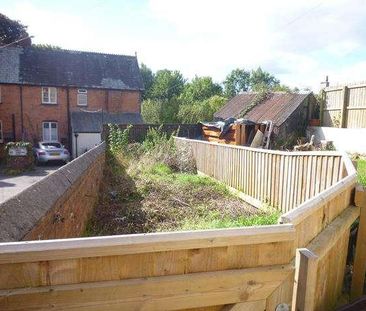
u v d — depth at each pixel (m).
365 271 3.30
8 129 23.88
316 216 2.30
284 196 6.46
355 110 17.20
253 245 1.70
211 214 6.68
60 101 25.00
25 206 2.59
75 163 5.20
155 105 34.94
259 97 23.48
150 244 1.49
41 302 1.36
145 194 8.42
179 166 12.79
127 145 15.73
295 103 19.69
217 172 10.15
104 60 28.05
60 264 1.39
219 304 1.65
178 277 1.54
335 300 2.96
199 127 21.66
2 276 1.33
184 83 52.66
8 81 23.39
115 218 6.44
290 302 1.77
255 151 7.61
